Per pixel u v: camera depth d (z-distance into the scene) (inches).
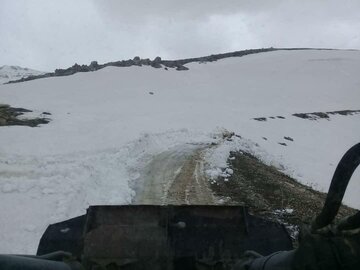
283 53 3481.8
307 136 1530.5
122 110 1531.7
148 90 2059.5
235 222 197.3
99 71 2331.4
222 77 2625.5
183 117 1443.2
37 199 538.9
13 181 599.5
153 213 197.0
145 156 876.0
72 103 1635.1
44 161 738.8
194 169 747.4
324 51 3592.5
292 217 490.9
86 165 709.9
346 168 83.8
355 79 2847.0
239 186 640.4
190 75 2583.7
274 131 1494.8
